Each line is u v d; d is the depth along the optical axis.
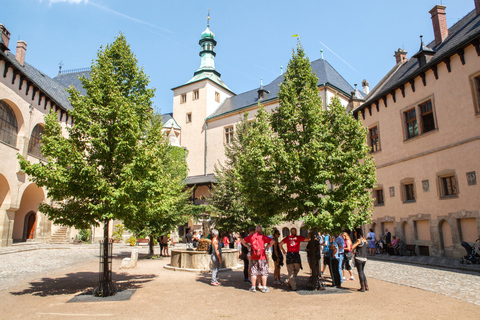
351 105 26.53
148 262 16.92
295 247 9.09
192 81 41.88
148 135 9.74
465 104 15.77
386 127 21.45
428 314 6.39
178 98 43.09
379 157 21.95
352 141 9.29
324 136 9.13
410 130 19.70
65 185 7.91
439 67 17.34
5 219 21.33
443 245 16.80
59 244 27.00
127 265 14.16
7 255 17.69
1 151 20.56
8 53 24.38
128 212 8.28
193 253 13.42
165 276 11.82
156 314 6.48
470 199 15.25
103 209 8.03
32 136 24.44
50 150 8.24
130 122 8.75
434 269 12.85
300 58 10.77
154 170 9.20
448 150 16.58
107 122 8.89
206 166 38.16
